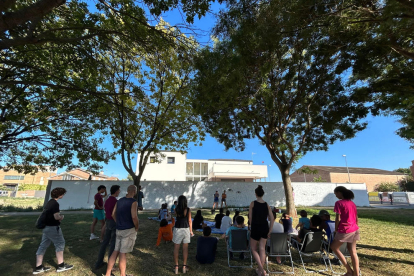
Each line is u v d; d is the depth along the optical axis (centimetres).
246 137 1178
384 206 2403
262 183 1986
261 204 443
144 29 605
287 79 889
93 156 1208
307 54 805
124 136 1183
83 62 687
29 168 1223
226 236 513
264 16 551
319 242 477
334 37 652
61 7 585
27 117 1004
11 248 594
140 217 1176
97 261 459
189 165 3622
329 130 854
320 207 1912
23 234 744
